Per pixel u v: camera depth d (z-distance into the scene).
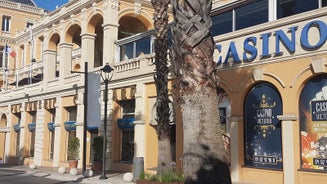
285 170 14.59
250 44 16.31
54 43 34.31
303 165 14.40
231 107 16.97
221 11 18.53
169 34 20.39
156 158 21.64
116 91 24.56
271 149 15.59
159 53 14.78
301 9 15.08
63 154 29.88
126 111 24.34
